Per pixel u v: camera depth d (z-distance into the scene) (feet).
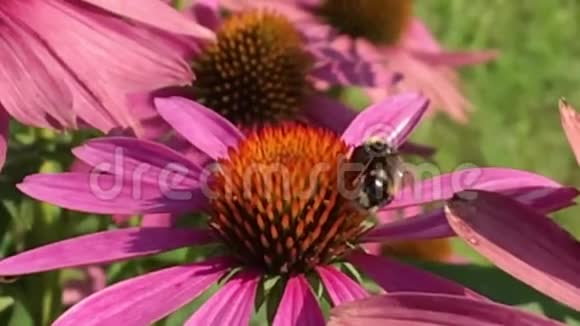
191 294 1.01
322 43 1.74
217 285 1.12
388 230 1.07
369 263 1.06
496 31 3.11
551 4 3.17
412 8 1.90
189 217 1.26
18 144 1.29
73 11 1.15
